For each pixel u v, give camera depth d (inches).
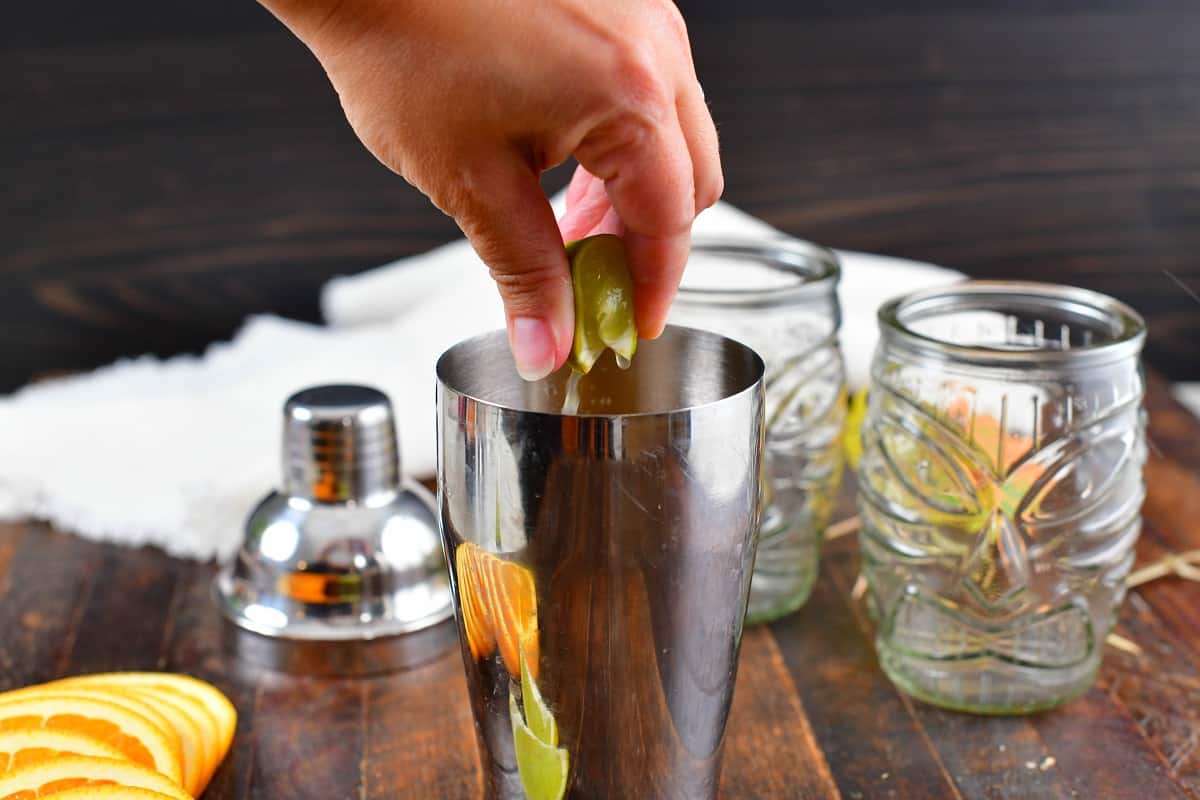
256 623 31.9
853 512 35.9
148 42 48.3
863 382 38.5
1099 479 28.3
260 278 51.3
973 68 50.0
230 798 27.9
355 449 32.0
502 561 25.0
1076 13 49.3
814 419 31.1
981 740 28.9
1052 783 28.0
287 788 28.1
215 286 51.3
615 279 25.0
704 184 25.0
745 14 49.0
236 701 30.1
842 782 28.0
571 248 25.1
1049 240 52.1
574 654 25.1
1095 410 28.1
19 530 35.4
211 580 33.7
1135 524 29.0
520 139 24.0
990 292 30.0
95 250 50.6
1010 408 28.1
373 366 40.0
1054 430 28.1
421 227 51.1
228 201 50.4
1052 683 29.3
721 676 25.8
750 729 29.2
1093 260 52.2
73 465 36.3
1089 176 51.2
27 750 26.5
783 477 31.2
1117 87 50.2
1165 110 50.5
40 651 31.3
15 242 50.2
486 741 26.3
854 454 33.6
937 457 28.6
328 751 28.9
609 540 24.6
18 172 49.4
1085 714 29.5
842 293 41.9
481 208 24.1
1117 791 27.9
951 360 28.1
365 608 31.8
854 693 30.0
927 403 28.6
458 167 24.0
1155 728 29.2
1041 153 51.0
